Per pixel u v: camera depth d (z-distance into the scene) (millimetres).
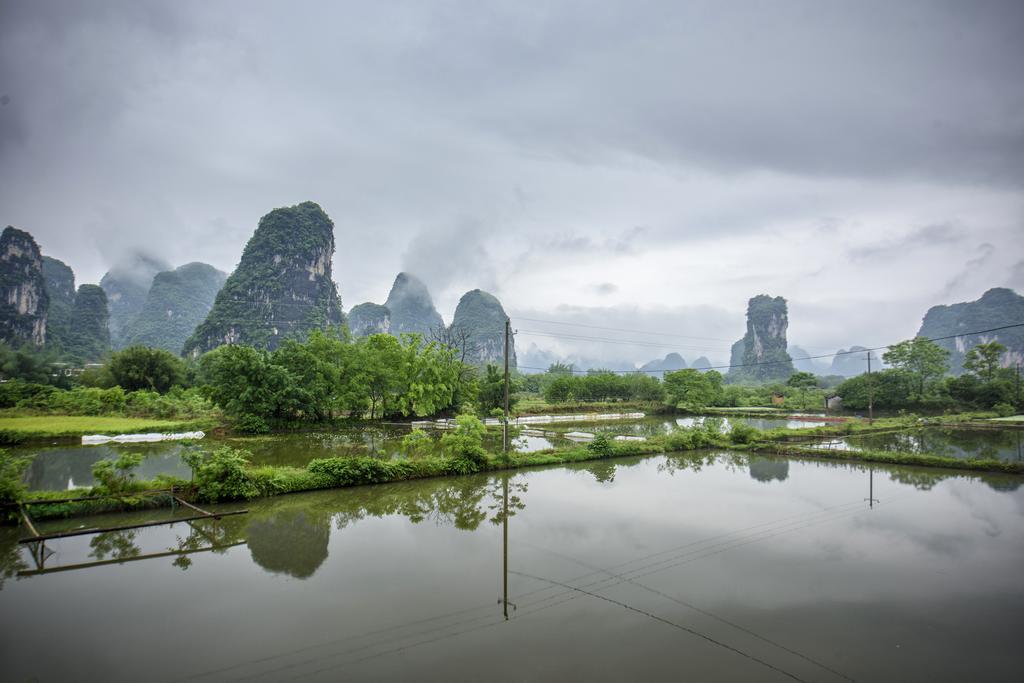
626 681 7785
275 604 10234
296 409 40812
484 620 9695
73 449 28000
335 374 43938
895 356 67250
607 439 30812
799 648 8922
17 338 101875
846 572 12328
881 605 10633
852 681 7945
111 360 53562
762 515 17109
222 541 14016
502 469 25141
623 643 8961
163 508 16625
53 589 10859
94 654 8336
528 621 9695
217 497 17797
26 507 14789
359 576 11695
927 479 23719
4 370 57438
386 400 46969
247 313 130750
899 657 8695
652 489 21078
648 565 12609
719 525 15938
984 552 13742
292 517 16469
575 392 71500
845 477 24047
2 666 7957
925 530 15617
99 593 10672
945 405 60562
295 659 8258
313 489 19828
